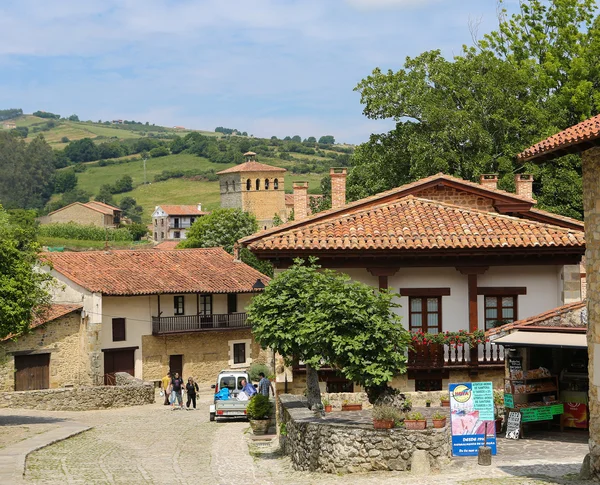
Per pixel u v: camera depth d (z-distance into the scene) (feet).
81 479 73.51
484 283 103.24
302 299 87.66
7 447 95.09
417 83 196.75
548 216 115.85
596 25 208.74
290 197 570.87
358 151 208.13
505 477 63.46
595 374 62.13
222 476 75.87
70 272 189.57
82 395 155.63
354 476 67.62
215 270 213.25
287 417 85.25
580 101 190.29
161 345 197.67
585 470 62.23
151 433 116.06
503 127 190.29
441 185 116.06
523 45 218.38
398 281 102.78
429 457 68.23
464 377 101.50
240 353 211.00
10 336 170.30
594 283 62.54
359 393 92.22
